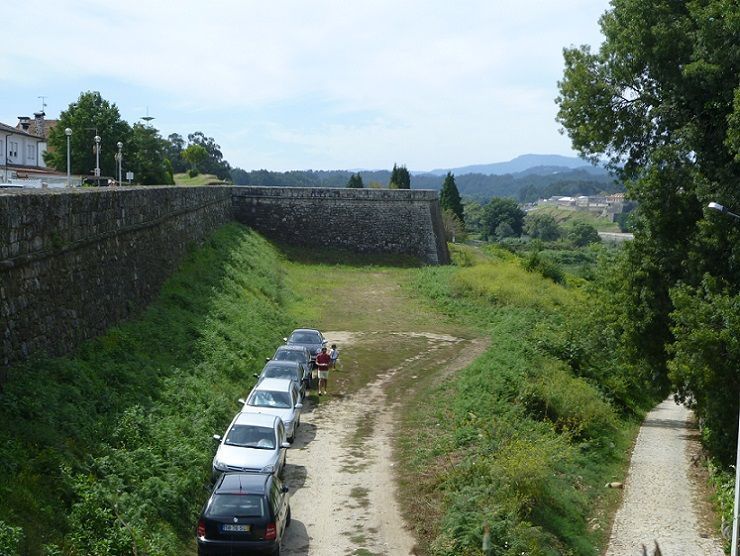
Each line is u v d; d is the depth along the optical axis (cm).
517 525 1288
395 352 2959
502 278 4397
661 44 2136
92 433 1265
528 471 1504
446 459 1675
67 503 1052
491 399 2161
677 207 2156
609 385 2917
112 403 1419
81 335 1645
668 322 2212
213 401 1747
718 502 1694
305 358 2370
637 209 2280
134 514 1100
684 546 1462
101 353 1648
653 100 2336
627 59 2317
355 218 5003
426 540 1289
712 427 1891
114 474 1175
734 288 1914
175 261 2745
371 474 1628
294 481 1567
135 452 1274
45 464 1087
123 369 1614
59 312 1530
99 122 5691
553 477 1684
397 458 1747
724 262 1978
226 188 4609
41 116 6825
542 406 2230
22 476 1008
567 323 3180
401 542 1280
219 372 2023
